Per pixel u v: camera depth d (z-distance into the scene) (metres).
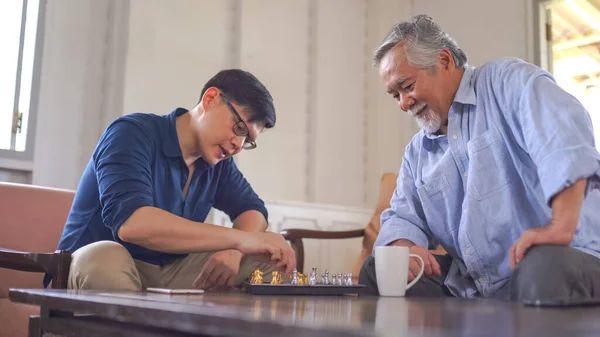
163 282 1.54
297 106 3.37
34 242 1.87
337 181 3.47
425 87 1.45
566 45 3.69
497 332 0.45
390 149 3.55
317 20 3.47
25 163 2.46
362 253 2.64
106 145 1.37
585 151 1.10
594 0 3.29
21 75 2.50
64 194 1.99
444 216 1.50
